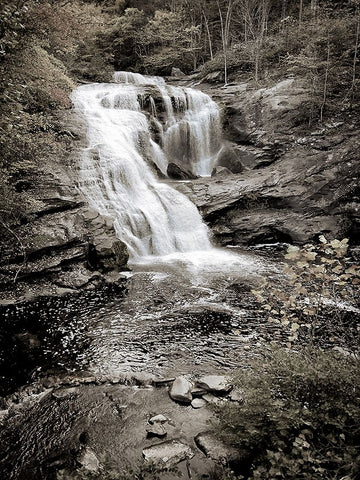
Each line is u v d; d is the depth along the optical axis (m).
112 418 3.98
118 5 26.58
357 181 11.38
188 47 25.44
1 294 7.05
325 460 2.40
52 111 13.03
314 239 10.54
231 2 21.42
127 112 14.74
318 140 13.27
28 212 8.76
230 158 14.84
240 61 20.53
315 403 2.86
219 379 4.41
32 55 9.38
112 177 11.23
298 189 11.67
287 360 3.27
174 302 7.07
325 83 13.98
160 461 3.17
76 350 5.48
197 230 10.89
